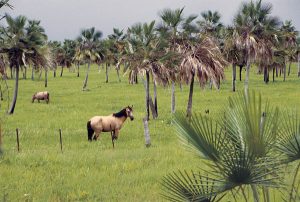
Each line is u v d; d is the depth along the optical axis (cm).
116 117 3572
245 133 775
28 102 6581
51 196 1709
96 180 1950
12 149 2875
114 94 7788
